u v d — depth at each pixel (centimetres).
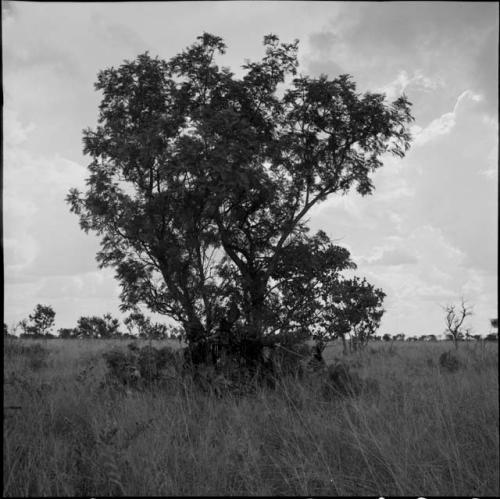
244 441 575
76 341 2161
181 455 536
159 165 1005
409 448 541
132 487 470
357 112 1100
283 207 1141
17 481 484
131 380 903
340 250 1112
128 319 1092
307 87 1110
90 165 1095
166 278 1058
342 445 583
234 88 1087
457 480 498
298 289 1076
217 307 1058
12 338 1468
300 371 969
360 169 1154
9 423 583
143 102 1103
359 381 864
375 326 1555
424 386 814
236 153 967
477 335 1677
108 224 1098
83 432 607
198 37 1072
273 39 1095
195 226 1052
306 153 1155
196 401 780
